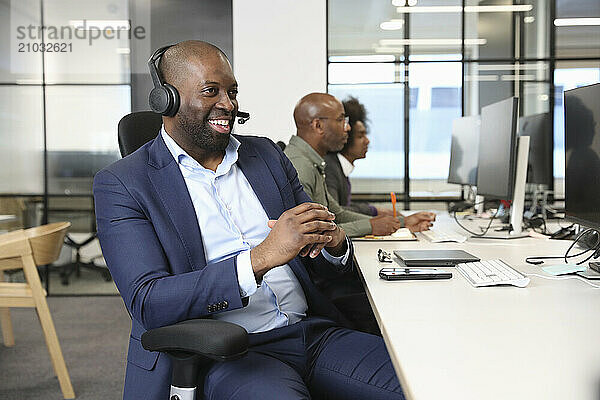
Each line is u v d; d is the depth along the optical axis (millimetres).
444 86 5672
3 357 3912
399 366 1107
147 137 2012
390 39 5680
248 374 1470
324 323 1810
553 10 5559
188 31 5695
